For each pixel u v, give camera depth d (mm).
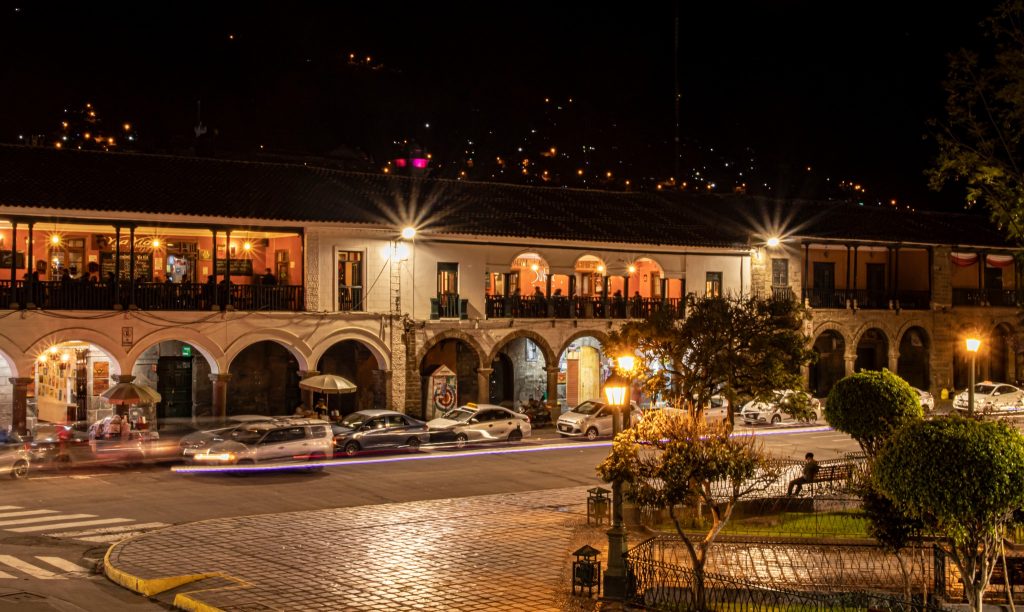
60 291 34562
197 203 36812
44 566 19875
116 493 27031
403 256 40969
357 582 18484
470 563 19938
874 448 23812
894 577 18422
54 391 38312
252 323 37656
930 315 54000
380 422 35469
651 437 18188
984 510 13086
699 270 48125
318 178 42281
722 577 16781
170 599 17672
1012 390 47781
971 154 22938
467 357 43844
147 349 38094
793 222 51250
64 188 35156
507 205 45625
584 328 45375
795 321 25812
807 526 23016
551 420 44188
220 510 25078
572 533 22656
